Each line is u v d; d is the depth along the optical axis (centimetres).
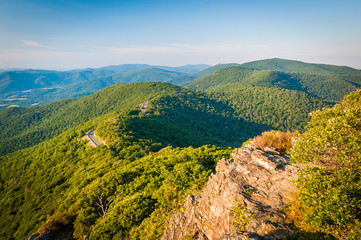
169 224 1586
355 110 930
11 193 8619
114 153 7662
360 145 813
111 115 15300
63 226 3023
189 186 2197
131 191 3027
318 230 800
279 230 829
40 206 6656
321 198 814
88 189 3581
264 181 1189
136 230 2050
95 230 2289
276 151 1505
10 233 6175
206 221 1238
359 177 797
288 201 984
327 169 870
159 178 3141
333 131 921
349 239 710
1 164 13875
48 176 8662
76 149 10169
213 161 3256
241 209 991
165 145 9700
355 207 770
